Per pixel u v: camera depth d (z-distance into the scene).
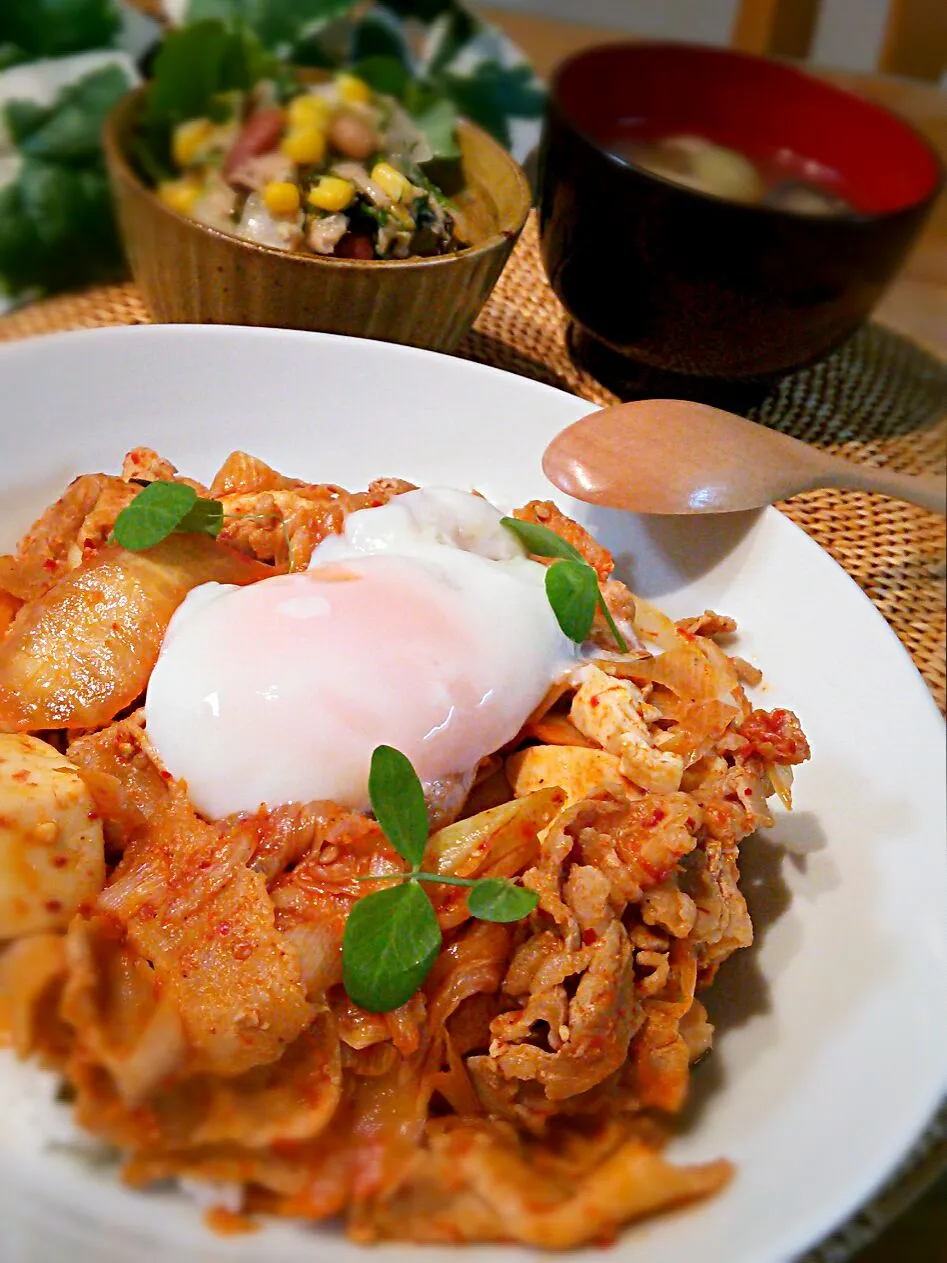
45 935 0.19
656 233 0.29
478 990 0.19
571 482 0.26
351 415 0.28
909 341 0.37
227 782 0.20
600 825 0.20
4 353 0.25
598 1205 0.17
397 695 0.21
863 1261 0.19
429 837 0.20
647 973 0.20
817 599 0.26
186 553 0.23
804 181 0.33
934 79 0.35
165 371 0.27
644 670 0.24
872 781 0.23
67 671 0.22
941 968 0.20
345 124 0.32
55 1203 0.16
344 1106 0.19
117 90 0.30
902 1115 0.17
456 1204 0.17
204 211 0.30
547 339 0.36
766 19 0.34
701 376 0.32
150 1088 0.17
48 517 0.25
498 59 0.35
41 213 0.29
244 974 0.18
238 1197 0.17
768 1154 0.18
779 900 0.22
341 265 0.28
